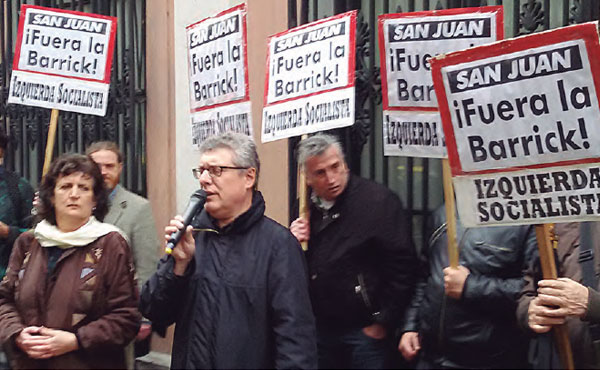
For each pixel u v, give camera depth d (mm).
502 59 3133
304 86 4242
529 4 4438
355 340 4070
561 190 3074
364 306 4039
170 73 6219
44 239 3484
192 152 6031
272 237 3170
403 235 4023
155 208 6340
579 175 3035
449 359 3719
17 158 7344
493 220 3211
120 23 6555
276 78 4383
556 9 4406
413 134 3936
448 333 3684
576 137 3021
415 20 3908
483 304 3545
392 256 4008
